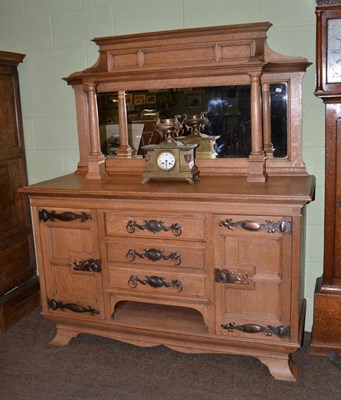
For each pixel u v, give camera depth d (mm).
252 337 2041
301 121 2291
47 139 2832
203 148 2418
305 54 2258
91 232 2182
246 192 1927
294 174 2332
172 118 2395
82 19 2611
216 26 2287
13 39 2779
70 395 1995
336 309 2172
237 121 2352
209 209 1971
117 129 2568
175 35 2354
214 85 2354
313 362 2195
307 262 2449
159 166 2234
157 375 2127
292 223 1885
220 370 2154
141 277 2141
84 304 2277
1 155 2654
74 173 2703
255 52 2264
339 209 2135
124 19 2531
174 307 2381
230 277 2004
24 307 2781
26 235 2861
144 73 2334
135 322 2229
